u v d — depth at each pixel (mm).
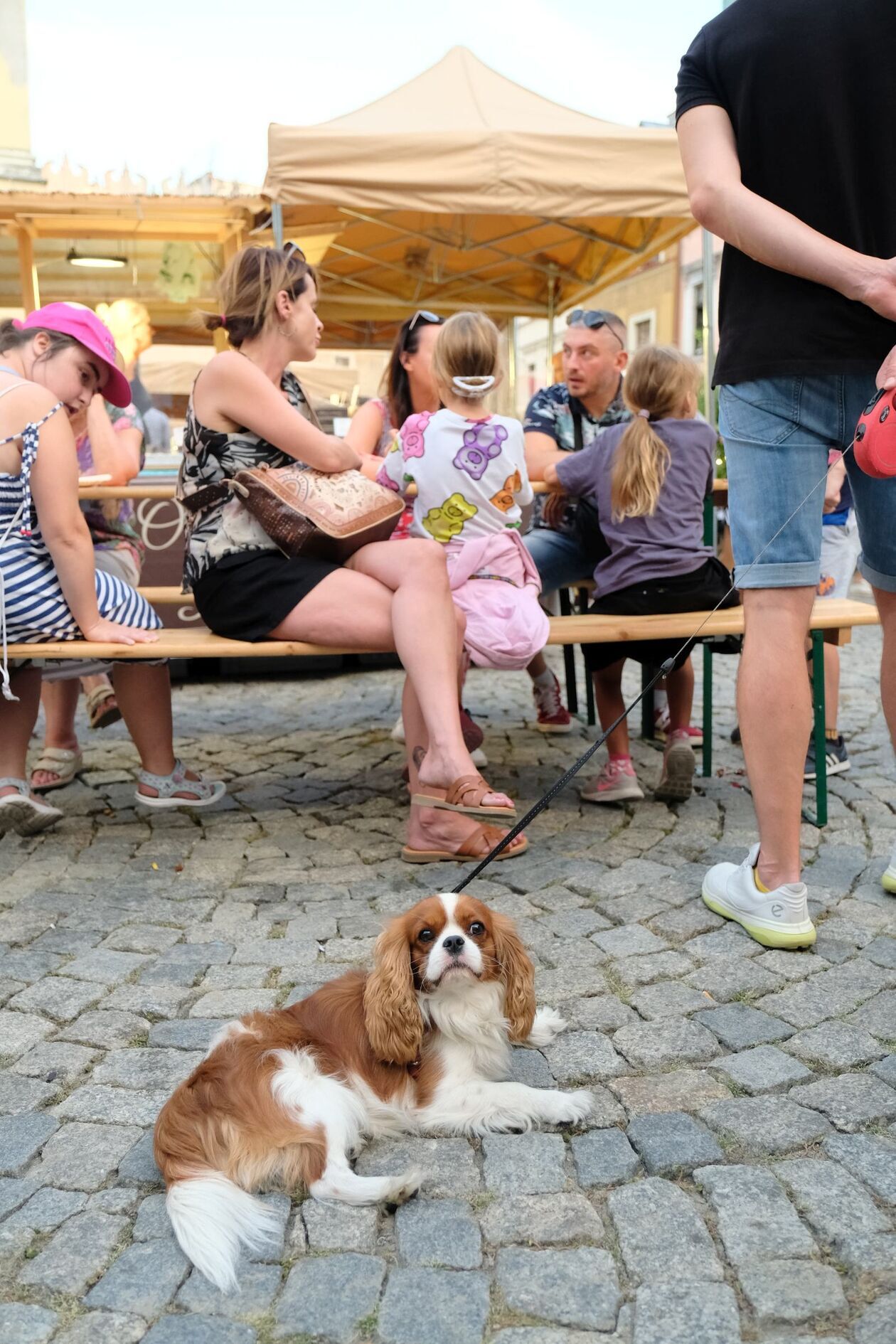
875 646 7926
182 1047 2615
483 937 2314
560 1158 2135
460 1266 1842
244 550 3916
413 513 4547
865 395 2889
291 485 3824
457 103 7129
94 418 5211
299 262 4031
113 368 4070
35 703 4172
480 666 4027
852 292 2709
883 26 2732
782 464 2943
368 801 4586
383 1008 2213
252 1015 2283
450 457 4062
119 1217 2008
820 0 2758
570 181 6418
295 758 5301
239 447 3922
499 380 4129
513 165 6375
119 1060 2566
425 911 2301
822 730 4012
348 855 3936
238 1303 1782
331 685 7098
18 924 3359
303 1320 1731
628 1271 1821
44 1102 2404
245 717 6223
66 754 4855
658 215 6586
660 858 3770
